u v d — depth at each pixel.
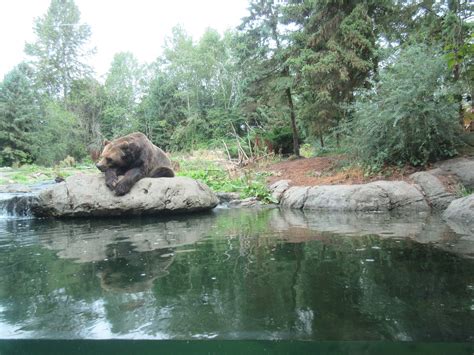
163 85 39.22
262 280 3.08
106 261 3.87
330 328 2.20
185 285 3.03
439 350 1.94
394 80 8.16
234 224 6.20
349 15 10.46
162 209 7.39
